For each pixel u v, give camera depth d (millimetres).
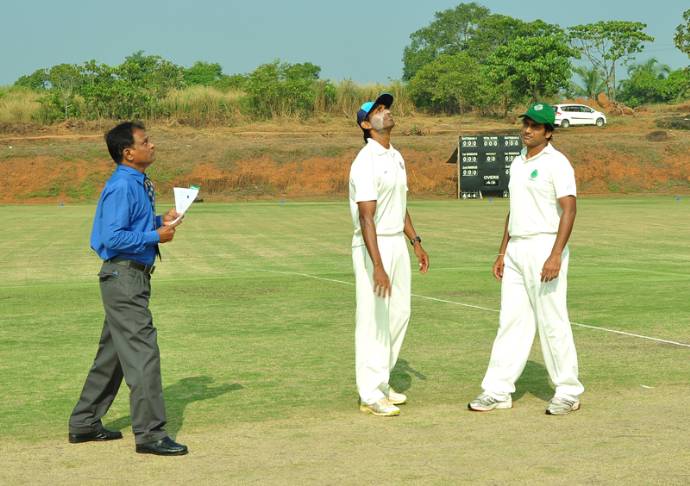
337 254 20125
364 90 68312
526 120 6801
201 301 13117
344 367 8656
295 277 15977
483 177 48375
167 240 5945
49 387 7926
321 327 10930
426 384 7898
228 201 48219
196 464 5582
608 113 70062
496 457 5605
